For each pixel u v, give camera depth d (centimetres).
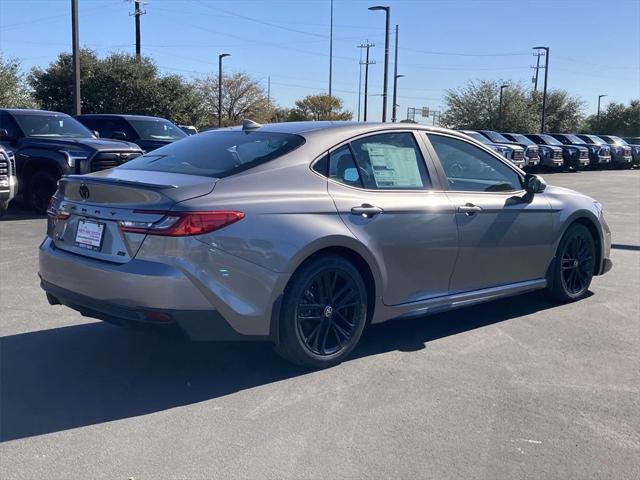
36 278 688
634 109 7731
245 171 421
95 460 324
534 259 577
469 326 555
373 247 452
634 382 436
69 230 437
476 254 521
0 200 989
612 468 325
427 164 504
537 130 6047
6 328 527
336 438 350
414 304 487
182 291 379
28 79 3278
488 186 547
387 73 3331
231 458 328
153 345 493
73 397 400
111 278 389
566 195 619
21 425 362
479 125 5912
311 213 425
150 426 362
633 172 3388
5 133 1149
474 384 427
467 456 333
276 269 406
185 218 379
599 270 654
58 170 1126
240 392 410
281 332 420
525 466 325
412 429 362
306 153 445
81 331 523
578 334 537
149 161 483
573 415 383
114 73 3244
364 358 472
